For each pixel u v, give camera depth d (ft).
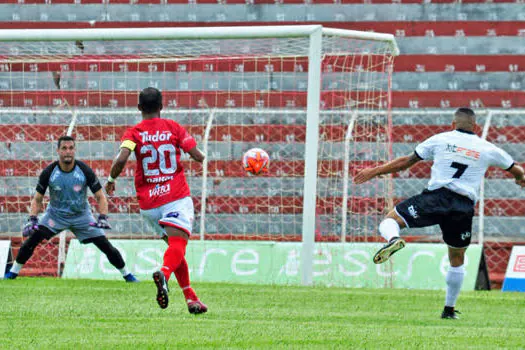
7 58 183.73
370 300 103.24
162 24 207.82
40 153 185.57
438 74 205.36
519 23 207.62
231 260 144.77
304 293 110.93
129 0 208.44
